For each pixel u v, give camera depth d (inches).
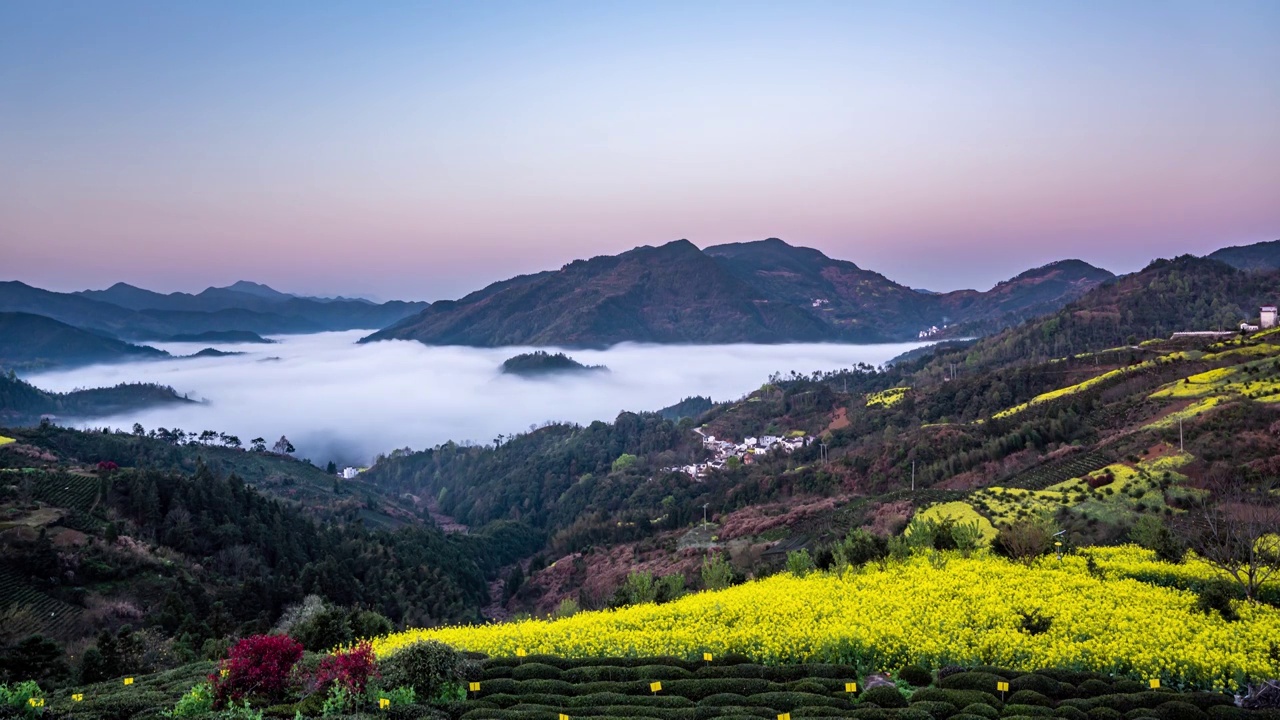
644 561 4586.6
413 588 4471.0
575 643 1368.1
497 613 4862.2
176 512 4330.7
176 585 3491.6
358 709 1001.5
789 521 4330.7
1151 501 2965.1
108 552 3582.7
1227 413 3821.4
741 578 2481.5
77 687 1403.8
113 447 6668.3
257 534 4466.0
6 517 3774.6
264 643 1043.9
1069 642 1257.4
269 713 981.8
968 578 1712.6
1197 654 1152.8
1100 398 5649.6
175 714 991.6
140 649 2110.0
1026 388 7096.5
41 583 3245.6
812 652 1270.9
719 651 1310.3
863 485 5531.5
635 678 1182.3
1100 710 996.6
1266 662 1156.5
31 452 5561.0
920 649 1230.3
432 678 1063.0
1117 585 1628.9
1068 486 3403.1
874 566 1913.1
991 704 1048.2
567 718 970.7
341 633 1668.3
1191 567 1825.8
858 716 980.6
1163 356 6594.5
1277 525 1925.4
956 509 3299.7
